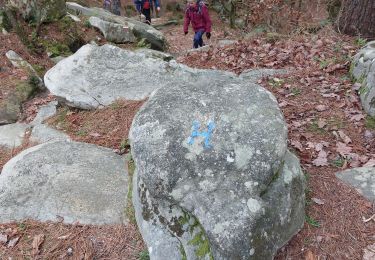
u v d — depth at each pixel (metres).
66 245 2.93
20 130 4.67
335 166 3.48
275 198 2.66
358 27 6.36
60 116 4.80
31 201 3.27
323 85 4.75
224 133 2.73
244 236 2.39
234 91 3.12
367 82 4.32
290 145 3.72
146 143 2.72
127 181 3.48
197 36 9.43
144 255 2.80
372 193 3.16
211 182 2.56
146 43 9.08
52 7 7.71
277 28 8.97
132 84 4.85
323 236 2.84
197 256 2.48
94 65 4.89
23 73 5.86
